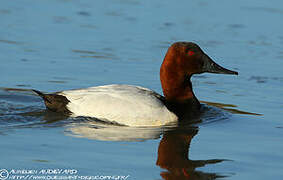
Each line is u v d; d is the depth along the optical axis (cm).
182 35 2025
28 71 1561
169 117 1182
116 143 1018
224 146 1030
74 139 1030
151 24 2172
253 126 1179
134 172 871
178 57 1239
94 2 2514
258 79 1606
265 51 1891
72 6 2406
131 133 1094
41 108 1255
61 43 1862
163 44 1908
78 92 1196
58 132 1072
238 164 927
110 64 1678
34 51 1759
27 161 901
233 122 1209
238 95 1452
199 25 2186
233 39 2016
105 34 2002
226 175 871
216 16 2336
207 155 972
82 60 1702
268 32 2125
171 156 956
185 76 1253
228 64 1730
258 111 1302
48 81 1485
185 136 1091
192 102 1267
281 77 1623
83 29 2052
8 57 1681
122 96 1167
